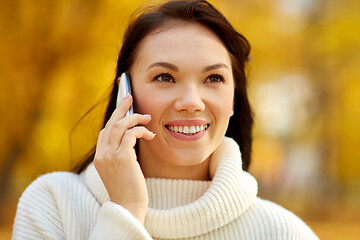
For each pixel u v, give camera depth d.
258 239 2.03
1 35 9.32
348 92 13.72
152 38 2.03
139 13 2.36
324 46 13.04
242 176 2.12
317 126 14.29
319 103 13.97
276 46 12.78
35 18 9.28
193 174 2.18
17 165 11.15
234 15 11.50
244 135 2.51
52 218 2.07
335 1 13.32
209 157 2.23
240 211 2.04
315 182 16.20
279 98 14.34
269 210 2.12
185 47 1.96
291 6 13.27
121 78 2.11
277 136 17.03
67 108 9.59
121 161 1.87
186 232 1.96
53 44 9.32
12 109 10.03
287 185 18.08
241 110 2.46
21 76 9.72
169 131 2.00
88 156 2.52
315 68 13.61
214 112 2.00
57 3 9.16
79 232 2.02
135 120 1.92
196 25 2.04
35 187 2.21
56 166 10.84
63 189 2.17
